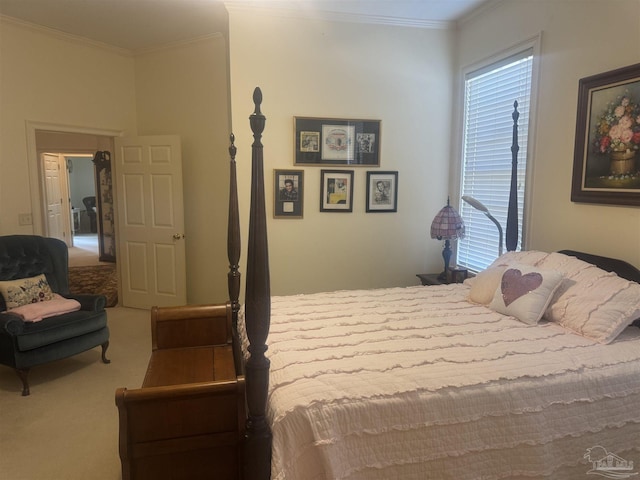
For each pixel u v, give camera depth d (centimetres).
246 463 146
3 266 344
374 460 150
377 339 199
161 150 469
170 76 471
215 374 206
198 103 457
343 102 375
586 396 167
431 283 365
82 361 360
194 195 475
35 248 367
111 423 267
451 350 186
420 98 389
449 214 347
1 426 263
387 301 265
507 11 324
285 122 366
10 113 395
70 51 436
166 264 483
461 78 384
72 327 324
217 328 253
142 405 154
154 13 378
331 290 391
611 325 197
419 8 352
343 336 203
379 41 376
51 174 886
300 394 152
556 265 247
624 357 181
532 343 194
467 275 365
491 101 351
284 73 362
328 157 376
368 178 387
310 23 362
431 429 154
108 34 433
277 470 142
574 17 265
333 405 149
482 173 366
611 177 243
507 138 333
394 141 388
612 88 240
